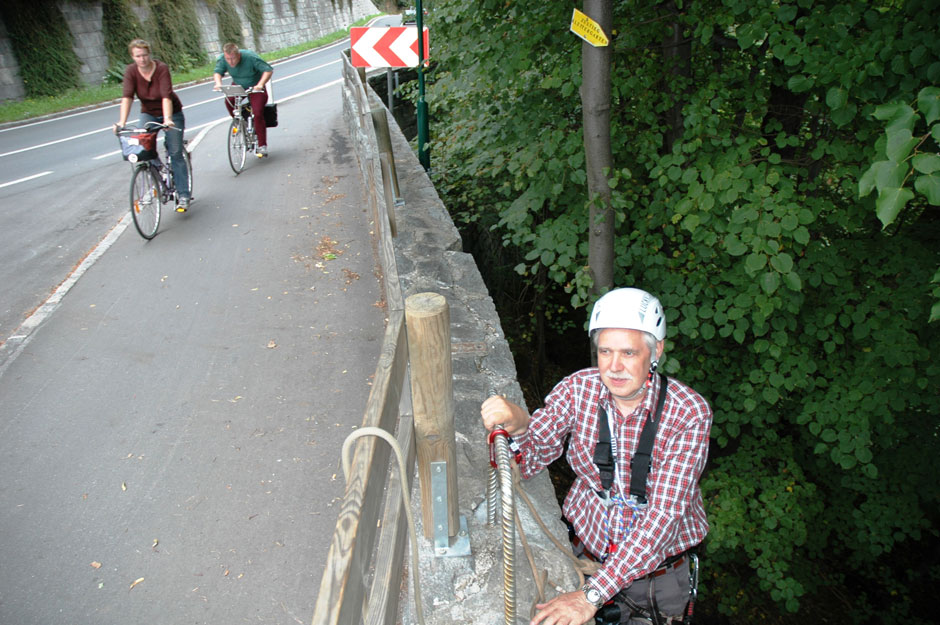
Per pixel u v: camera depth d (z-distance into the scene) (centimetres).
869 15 383
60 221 768
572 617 186
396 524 183
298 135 1232
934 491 677
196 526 301
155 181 677
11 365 435
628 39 509
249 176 924
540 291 1015
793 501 612
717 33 521
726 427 586
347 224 702
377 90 1488
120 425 372
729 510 612
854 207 446
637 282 566
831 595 850
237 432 365
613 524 209
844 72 370
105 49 2533
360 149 821
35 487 325
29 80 2164
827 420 507
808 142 516
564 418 211
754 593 814
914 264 493
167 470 336
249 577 275
